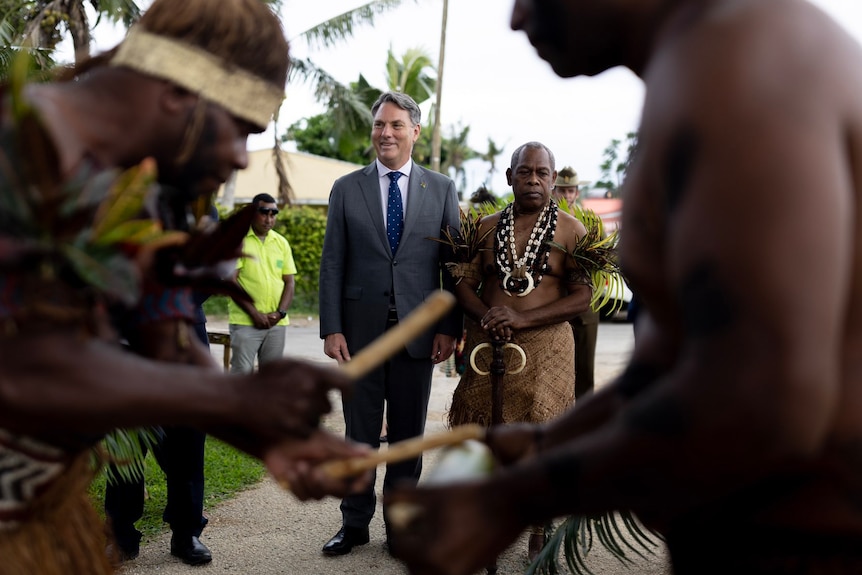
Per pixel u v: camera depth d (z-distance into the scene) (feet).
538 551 12.80
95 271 3.60
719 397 2.92
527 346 12.70
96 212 3.79
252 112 4.63
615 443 3.22
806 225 2.90
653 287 3.77
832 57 3.25
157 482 16.72
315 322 49.57
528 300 12.75
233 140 4.65
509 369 12.66
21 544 4.47
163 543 13.57
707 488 3.11
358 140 56.24
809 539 3.51
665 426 3.06
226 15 4.49
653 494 3.20
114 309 4.66
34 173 3.62
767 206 2.93
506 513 3.49
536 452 4.75
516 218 13.10
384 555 13.34
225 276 5.10
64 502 4.71
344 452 4.60
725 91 3.11
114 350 3.93
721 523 3.69
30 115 3.57
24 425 3.85
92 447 4.91
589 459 3.29
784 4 3.35
